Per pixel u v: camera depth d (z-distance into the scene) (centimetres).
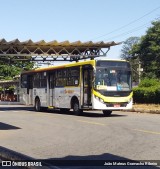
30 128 1691
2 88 6919
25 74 3291
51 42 3181
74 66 2473
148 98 3378
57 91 2709
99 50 3491
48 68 2855
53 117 2322
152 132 1463
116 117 2294
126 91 2309
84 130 1586
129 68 2339
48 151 1094
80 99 2398
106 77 2269
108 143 1209
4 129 1653
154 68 6988
